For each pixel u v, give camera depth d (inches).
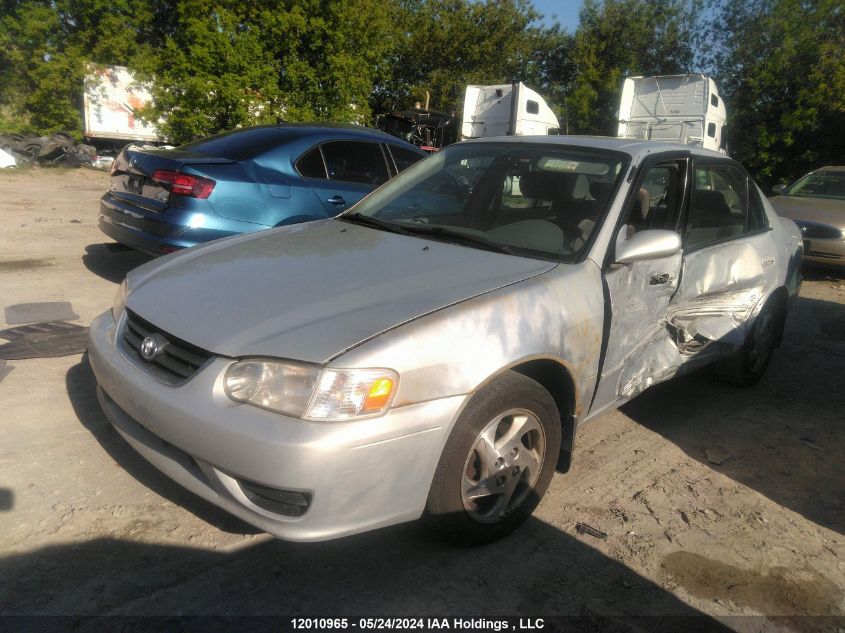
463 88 1275.8
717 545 121.0
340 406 90.7
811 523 131.7
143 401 101.3
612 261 129.4
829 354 240.4
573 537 119.1
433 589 102.8
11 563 99.3
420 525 117.6
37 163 742.5
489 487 108.7
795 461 157.8
